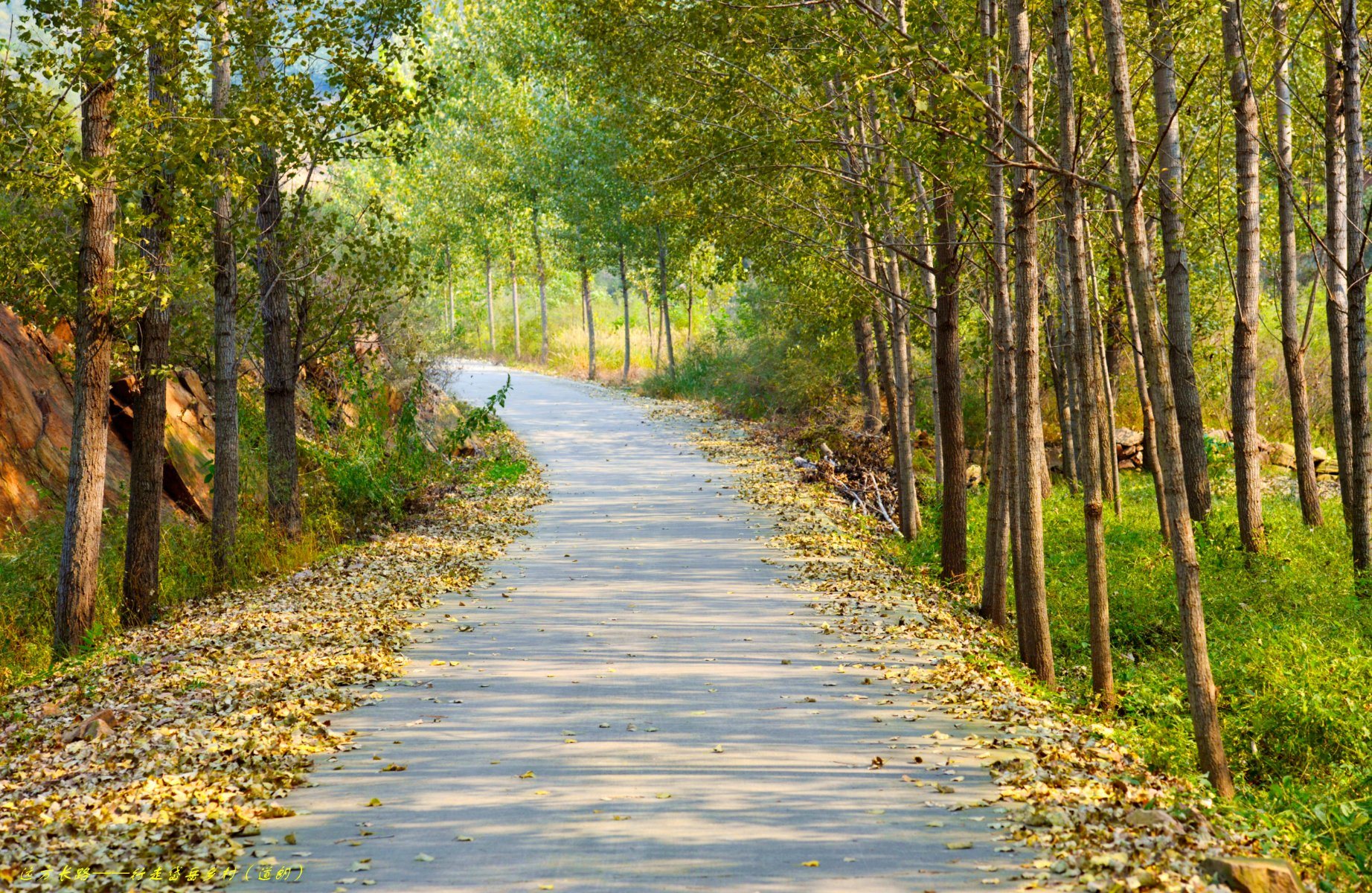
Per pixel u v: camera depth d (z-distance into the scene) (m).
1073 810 6.51
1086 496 10.88
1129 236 8.30
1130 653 13.53
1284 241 18.25
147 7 11.38
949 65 9.75
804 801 6.95
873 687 9.96
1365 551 14.77
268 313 18.20
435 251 64.31
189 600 14.62
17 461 15.24
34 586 13.35
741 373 38.47
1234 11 13.66
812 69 12.60
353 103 16.64
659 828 6.50
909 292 19.27
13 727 9.18
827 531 18.84
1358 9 15.89
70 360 16.28
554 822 6.62
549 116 50.12
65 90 11.32
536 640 11.85
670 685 10.03
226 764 7.68
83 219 12.22
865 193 13.28
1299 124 18.19
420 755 8.04
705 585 14.77
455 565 16.44
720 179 16.27
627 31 15.98
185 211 13.04
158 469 13.74
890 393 25.69
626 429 34.84
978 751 8.02
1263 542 16.44
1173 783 7.70
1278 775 9.22
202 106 12.08
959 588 15.59
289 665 10.57
